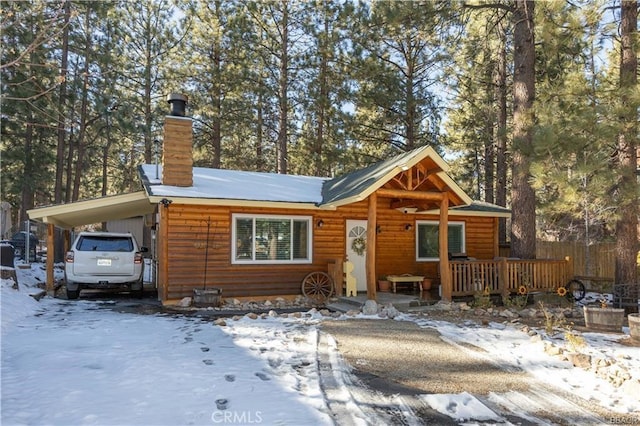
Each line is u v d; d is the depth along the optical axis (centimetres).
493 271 1102
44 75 1627
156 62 2178
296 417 378
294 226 1202
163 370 493
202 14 2031
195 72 2042
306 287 1181
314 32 1909
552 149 845
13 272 1003
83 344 607
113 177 3234
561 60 1213
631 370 538
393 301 1028
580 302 1184
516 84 1175
